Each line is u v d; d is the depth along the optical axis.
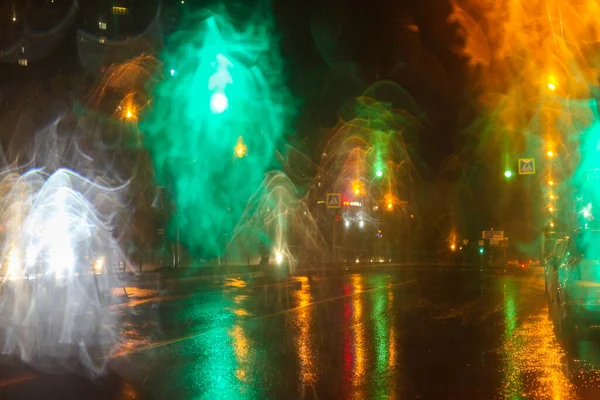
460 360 11.78
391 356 12.20
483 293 26.95
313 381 10.00
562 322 13.82
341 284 32.75
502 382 9.92
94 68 66.75
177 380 10.02
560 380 10.05
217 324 16.80
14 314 17.89
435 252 75.06
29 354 12.23
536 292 27.41
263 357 12.06
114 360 11.69
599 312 13.22
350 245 66.69
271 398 8.91
